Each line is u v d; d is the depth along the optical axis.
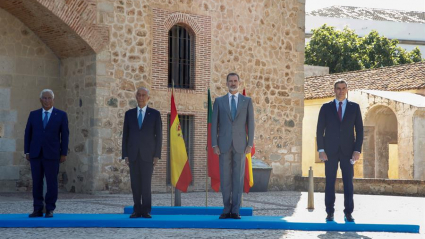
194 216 10.08
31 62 17.30
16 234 8.38
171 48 18.14
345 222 9.33
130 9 17.08
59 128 9.73
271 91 19.78
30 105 17.30
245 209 10.56
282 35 20.09
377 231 9.13
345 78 31.47
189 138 18.28
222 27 18.84
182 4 18.03
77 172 17.11
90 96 16.67
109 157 16.72
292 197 16.14
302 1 20.55
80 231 8.76
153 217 9.81
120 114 16.92
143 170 9.68
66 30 16.28
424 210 12.64
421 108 24.06
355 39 43.00
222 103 9.61
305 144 30.00
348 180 9.47
